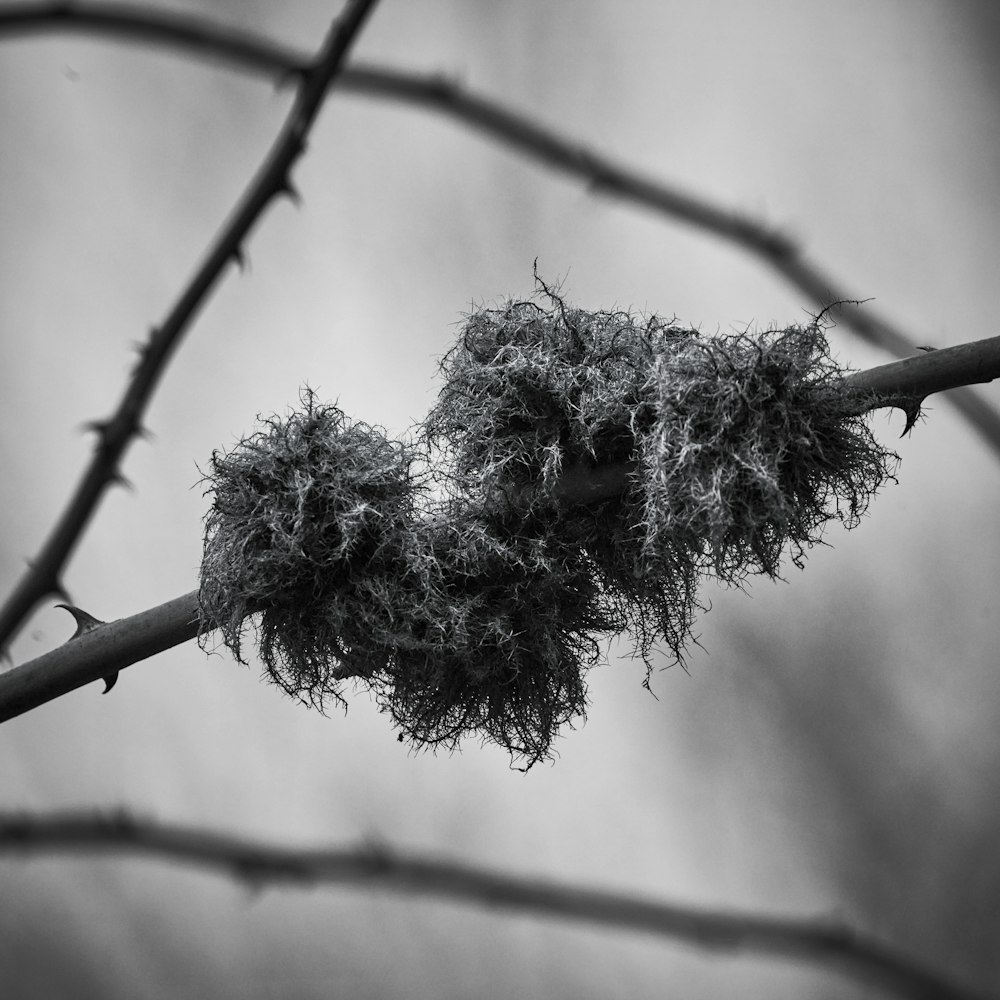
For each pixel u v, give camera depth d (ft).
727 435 2.16
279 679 2.20
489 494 2.19
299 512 2.17
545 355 2.20
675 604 2.22
